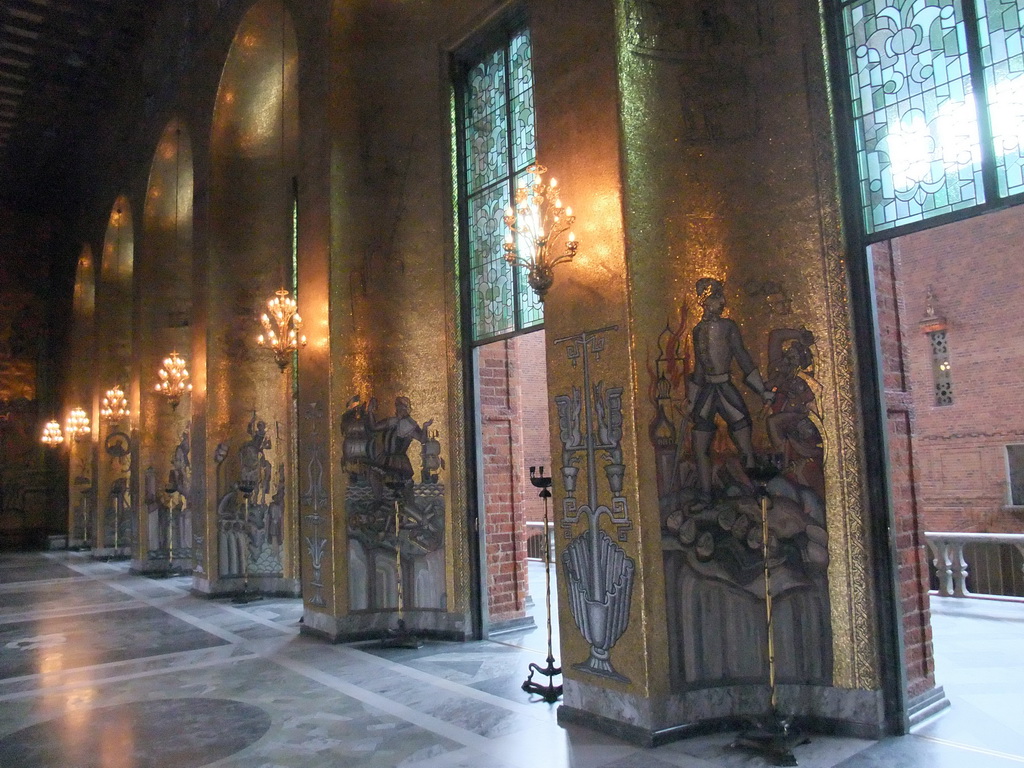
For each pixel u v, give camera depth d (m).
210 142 12.17
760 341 5.44
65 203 23.12
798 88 5.44
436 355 8.37
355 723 5.56
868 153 5.24
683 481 5.26
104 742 5.33
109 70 17.77
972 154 4.76
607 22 5.47
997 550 15.65
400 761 4.81
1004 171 4.63
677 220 5.48
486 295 8.13
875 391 5.10
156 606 11.29
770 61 5.55
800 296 5.33
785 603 5.21
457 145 8.52
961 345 16.81
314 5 9.15
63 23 15.86
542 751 4.90
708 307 5.46
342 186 8.64
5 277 23.41
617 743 4.98
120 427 18.98
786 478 5.28
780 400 5.33
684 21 5.66
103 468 18.77
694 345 5.41
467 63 8.59
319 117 8.89
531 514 18.80
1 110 18.75
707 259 5.51
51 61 17.14
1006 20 4.66
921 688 5.19
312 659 7.51
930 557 12.74
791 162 5.43
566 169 5.81
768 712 4.96
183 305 15.87
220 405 11.89
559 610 5.68
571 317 5.70
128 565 17.19
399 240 8.65
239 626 9.45
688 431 5.33
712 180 5.57
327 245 8.56
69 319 22.50
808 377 5.25
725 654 5.21
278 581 11.72
